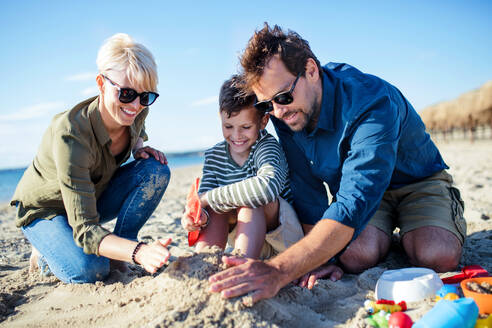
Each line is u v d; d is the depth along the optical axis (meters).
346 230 1.92
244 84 2.26
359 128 2.10
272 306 1.76
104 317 1.90
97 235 2.17
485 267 2.44
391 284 1.93
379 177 2.02
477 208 4.25
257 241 2.16
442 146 24.56
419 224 2.48
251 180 2.16
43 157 2.43
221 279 1.74
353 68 2.42
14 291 2.43
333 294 2.12
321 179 2.59
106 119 2.35
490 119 28.89
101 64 2.24
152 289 1.98
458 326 1.43
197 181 2.07
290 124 2.29
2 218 7.02
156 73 2.34
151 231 4.30
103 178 2.57
